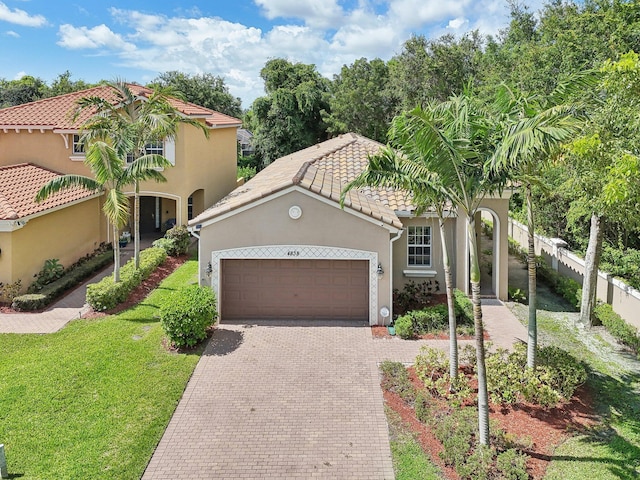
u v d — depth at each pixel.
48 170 26.88
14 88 58.41
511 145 9.08
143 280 22.44
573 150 11.10
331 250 17.48
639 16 17.67
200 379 13.88
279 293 18.16
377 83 51.12
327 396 13.07
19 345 15.89
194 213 31.77
